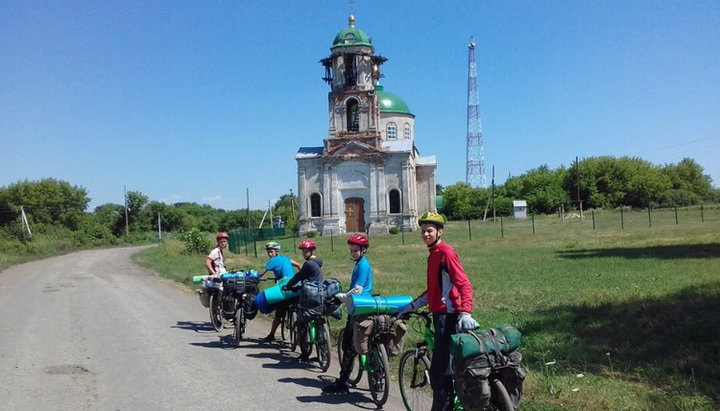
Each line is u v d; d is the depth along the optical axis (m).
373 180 63.06
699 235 32.75
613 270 19.33
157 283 24.11
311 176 64.62
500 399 5.36
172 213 106.75
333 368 9.61
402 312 7.06
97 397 7.93
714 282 14.43
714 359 8.23
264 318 14.68
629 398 6.80
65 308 16.64
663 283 15.27
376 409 7.40
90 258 45.66
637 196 97.62
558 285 16.75
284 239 60.56
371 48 64.62
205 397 7.91
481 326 11.07
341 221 63.78
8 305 17.64
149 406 7.53
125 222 97.12
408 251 36.62
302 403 7.65
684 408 6.43
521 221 71.19
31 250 50.78
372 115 63.69
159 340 11.87
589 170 97.00
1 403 7.66
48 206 91.44
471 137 102.69
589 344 9.43
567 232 44.34
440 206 89.50
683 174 116.12
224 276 11.99
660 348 8.91
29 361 10.01
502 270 21.77
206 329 13.18
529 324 11.11
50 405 7.58
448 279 6.03
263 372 9.30
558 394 7.05
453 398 5.96
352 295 7.63
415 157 69.75
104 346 11.25
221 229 117.25
